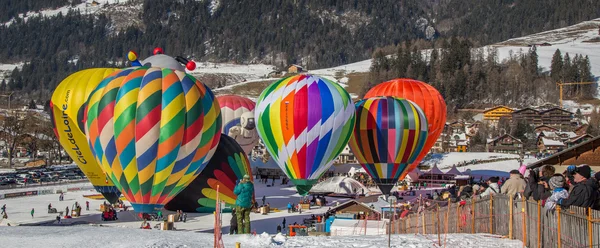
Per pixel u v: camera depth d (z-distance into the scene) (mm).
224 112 98375
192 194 65125
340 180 96250
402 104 71688
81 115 62156
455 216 30578
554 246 20188
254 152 139625
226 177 65750
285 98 61625
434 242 23672
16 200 91312
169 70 54188
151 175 50594
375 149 69938
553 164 50906
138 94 50688
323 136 61250
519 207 23844
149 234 24875
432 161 146250
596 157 49812
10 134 171750
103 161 51656
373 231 47469
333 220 53625
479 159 146000
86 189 108312
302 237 24703
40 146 172125
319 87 62500
